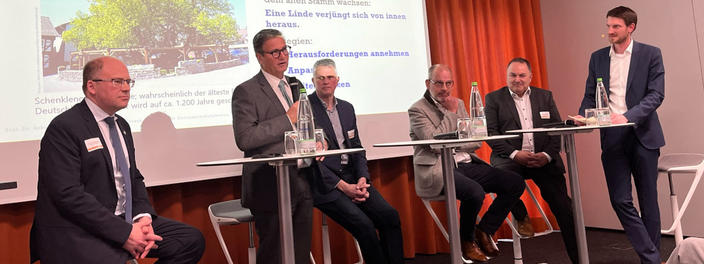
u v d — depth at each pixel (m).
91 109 2.31
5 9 2.89
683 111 4.06
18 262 3.00
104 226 2.12
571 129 2.67
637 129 3.23
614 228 4.56
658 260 3.16
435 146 2.51
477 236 3.34
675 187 4.14
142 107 3.18
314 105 3.19
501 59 4.64
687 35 4.00
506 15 4.74
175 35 3.31
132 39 3.19
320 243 3.83
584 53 4.67
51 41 3.00
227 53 3.46
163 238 2.40
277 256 2.43
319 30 3.79
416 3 4.21
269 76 2.65
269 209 2.43
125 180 2.34
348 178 3.17
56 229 2.14
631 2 4.33
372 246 2.90
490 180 3.29
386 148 3.97
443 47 4.38
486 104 3.77
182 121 3.29
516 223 3.52
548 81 4.97
